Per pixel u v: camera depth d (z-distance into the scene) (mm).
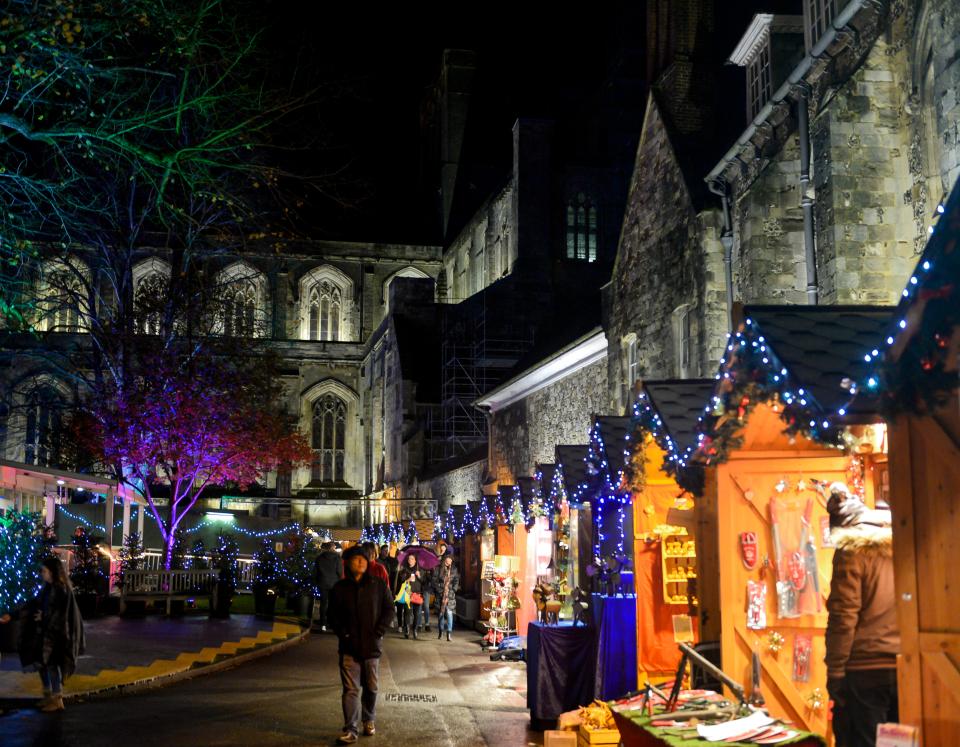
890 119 13484
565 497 17406
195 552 35125
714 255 19359
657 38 23750
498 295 54094
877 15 13453
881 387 5172
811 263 14367
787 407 6730
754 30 18203
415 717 12727
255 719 12117
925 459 5039
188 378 35062
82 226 25328
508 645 20203
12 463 23562
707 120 22406
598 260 55969
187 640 19547
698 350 19641
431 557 25031
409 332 59469
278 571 27453
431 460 55094
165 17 15516
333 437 73250
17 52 14367
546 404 32312
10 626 16625
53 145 16938
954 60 11352
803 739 6566
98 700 13180
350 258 76000
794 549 8992
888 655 6629
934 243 4734
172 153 16906
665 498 12383
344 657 11055
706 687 9516
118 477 30281
